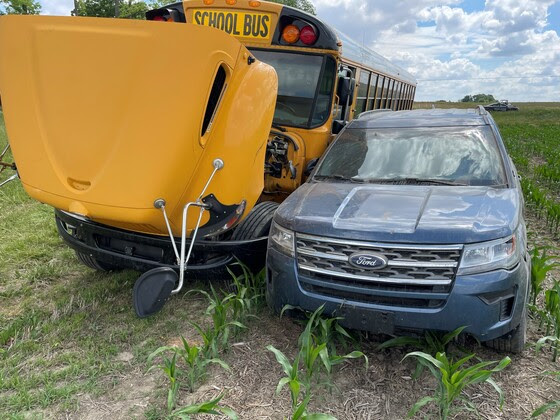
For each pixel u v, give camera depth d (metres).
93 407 3.17
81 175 3.58
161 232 3.94
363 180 4.54
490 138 4.78
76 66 3.38
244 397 3.27
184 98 3.31
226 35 3.46
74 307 4.52
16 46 3.52
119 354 3.80
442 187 4.16
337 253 3.45
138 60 3.28
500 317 3.25
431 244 3.24
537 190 8.18
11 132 3.79
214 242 4.15
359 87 7.93
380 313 3.32
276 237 3.82
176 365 3.60
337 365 3.65
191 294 4.86
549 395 3.28
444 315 3.20
